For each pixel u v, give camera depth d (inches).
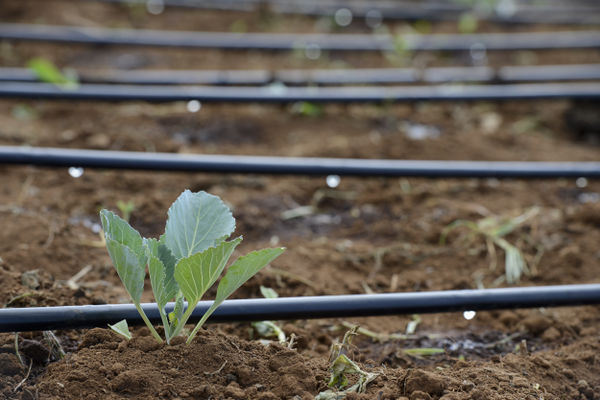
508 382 66.4
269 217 79.7
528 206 82.2
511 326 71.9
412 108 96.3
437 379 65.3
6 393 64.2
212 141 88.4
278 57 110.3
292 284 73.0
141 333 66.8
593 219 80.0
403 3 145.3
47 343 66.6
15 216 75.7
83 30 111.8
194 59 107.0
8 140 84.2
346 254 76.5
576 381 67.9
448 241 78.0
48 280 70.9
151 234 76.9
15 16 115.1
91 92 86.4
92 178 81.4
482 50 118.0
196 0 131.9
